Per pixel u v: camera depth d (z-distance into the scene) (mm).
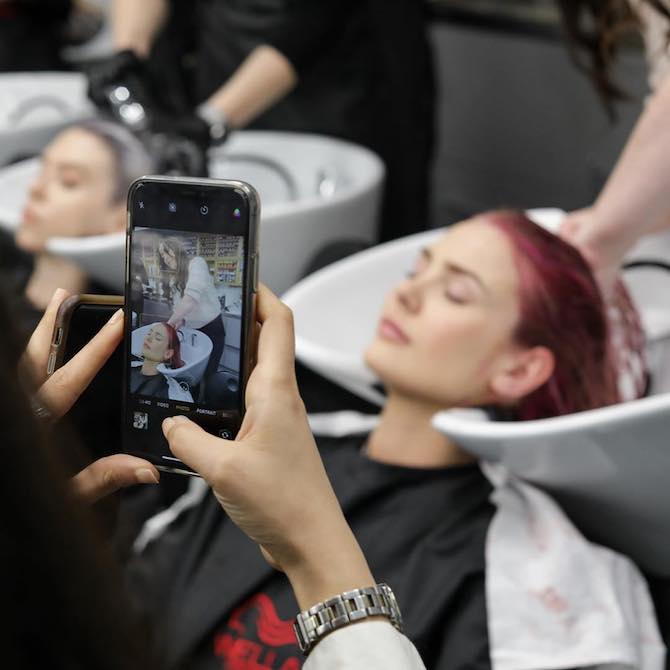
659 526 968
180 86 2059
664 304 1244
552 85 2164
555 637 893
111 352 619
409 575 941
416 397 1037
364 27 1827
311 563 552
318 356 1145
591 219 1093
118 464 585
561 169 2197
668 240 1237
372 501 1018
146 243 609
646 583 1003
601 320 1030
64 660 361
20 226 1504
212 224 596
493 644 891
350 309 1320
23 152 1925
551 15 2168
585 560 931
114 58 1664
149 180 604
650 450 855
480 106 2363
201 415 610
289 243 1534
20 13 2303
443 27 2398
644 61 1864
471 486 1007
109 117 1631
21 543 351
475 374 1022
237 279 597
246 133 1857
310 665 550
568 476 940
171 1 2000
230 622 970
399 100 1895
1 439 351
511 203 2328
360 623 548
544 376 1021
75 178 1478
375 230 1696
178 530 1058
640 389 1148
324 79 1843
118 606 377
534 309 1008
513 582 918
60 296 633
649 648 944
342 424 1108
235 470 540
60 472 369
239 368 600
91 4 2516
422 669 556
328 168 1806
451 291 1024
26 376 388
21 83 2207
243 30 1789
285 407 552
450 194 2510
